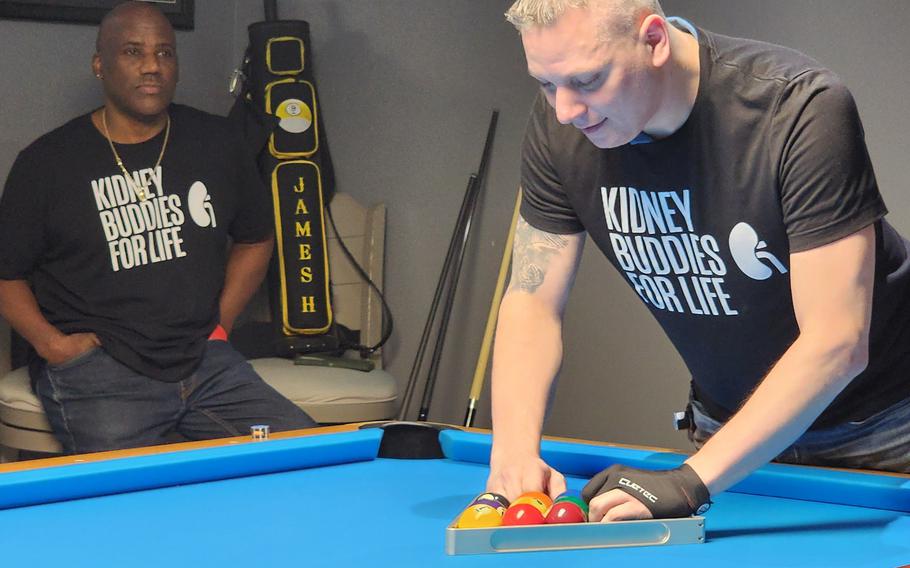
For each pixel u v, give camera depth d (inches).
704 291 69.6
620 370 160.2
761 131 61.4
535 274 72.6
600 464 73.9
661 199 66.7
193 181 139.9
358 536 58.6
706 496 58.2
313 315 161.2
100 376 130.0
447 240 174.4
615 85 57.0
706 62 62.9
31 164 134.3
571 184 70.0
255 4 176.4
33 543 57.5
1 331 148.4
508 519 56.8
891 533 59.3
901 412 73.5
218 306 140.9
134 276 134.4
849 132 59.4
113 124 138.4
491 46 171.0
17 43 153.0
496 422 68.7
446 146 173.9
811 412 59.2
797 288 60.7
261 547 56.5
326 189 169.0
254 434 78.9
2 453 149.5
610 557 54.3
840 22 139.0
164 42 137.3
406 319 176.9
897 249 72.7
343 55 176.7
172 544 57.1
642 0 57.2
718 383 77.7
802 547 56.4
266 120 161.3
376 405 148.7
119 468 68.3
